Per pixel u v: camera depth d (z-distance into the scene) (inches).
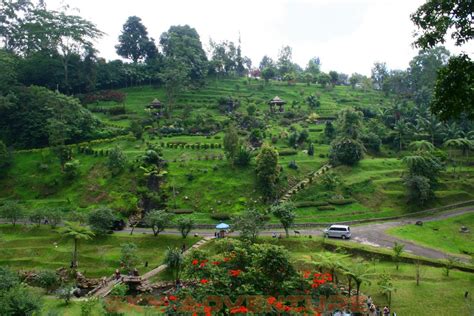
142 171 3105.3
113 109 4564.5
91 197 2928.2
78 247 2215.8
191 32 6624.0
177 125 4133.9
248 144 3720.5
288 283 1013.2
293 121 4616.1
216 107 4859.7
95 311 1398.9
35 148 3627.0
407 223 2581.2
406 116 4490.7
